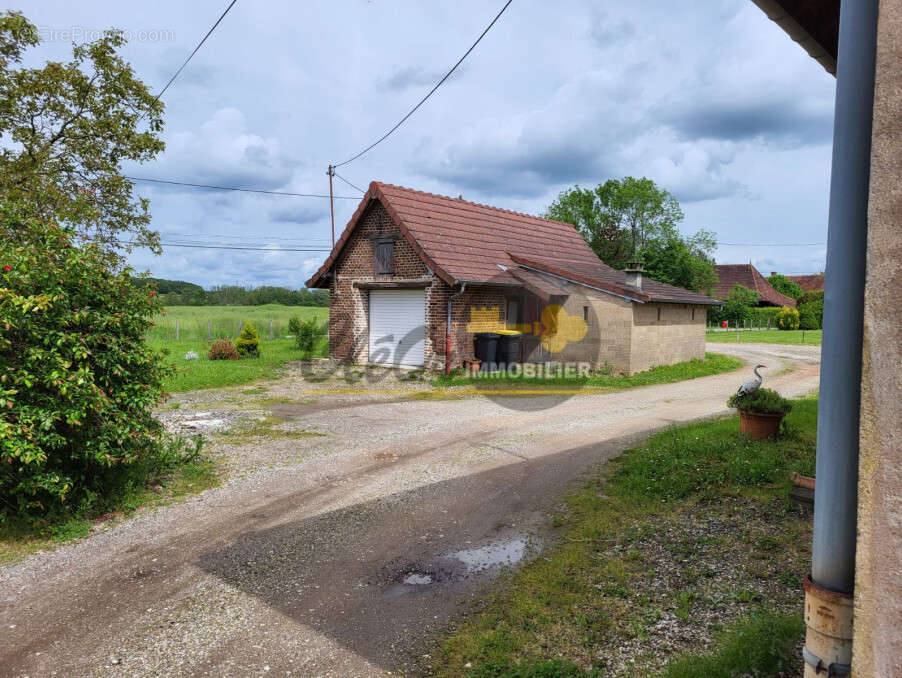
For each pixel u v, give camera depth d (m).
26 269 5.60
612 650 3.55
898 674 1.79
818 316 45.22
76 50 13.30
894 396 1.79
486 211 21.94
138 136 14.37
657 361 18.94
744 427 8.22
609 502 6.27
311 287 20.22
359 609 4.20
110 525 5.85
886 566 1.82
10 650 3.71
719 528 5.30
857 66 2.07
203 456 8.35
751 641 3.28
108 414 6.07
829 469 2.13
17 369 5.42
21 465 5.50
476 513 6.13
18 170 12.96
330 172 33.66
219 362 19.48
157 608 4.24
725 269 61.00
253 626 3.98
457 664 3.50
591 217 44.19
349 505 6.41
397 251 18.06
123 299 6.49
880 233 1.82
